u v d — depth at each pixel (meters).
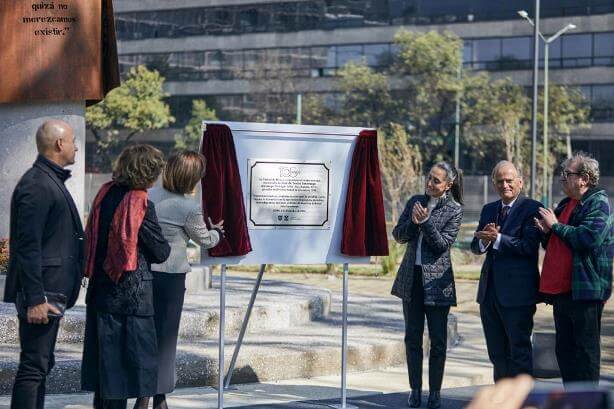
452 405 6.91
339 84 63.47
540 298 6.48
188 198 5.92
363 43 70.31
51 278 4.89
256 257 6.43
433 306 6.70
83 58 9.12
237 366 7.50
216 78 76.00
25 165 9.20
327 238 6.68
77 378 6.86
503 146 57.62
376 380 7.88
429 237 6.58
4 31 9.00
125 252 5.20
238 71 75.19
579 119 59.81
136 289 5.27
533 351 7.47
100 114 67.19
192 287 10.80
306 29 72.25
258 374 7.61
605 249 6.11
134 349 5.28
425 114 59.22
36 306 4.79
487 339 6.70
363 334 9.05
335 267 19.08
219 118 75.62
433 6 67.31
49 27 9.05
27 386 4.96
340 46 71.12
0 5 9.00
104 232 5.32
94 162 71.56
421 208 6.54
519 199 6.57
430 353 6.79
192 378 7.31
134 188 5.33
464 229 32.03
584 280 6.06
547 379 7.47
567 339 6.36
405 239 6.82
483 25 65.44
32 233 4.80
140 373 5.29
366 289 16.45
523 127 52.59
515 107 56.78
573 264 6.11
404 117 60.12
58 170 4.96
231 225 6.29
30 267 4.78
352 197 6.71
